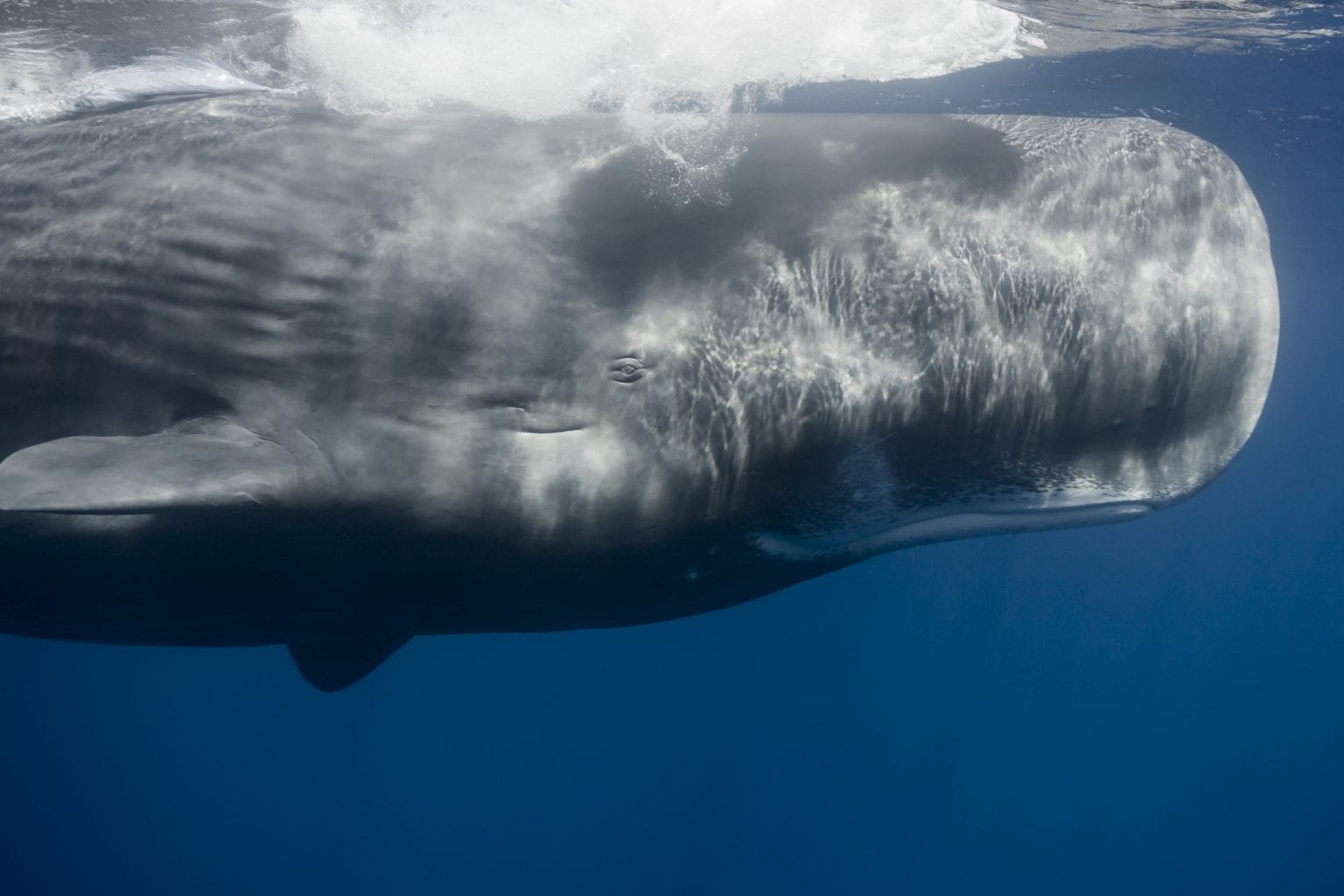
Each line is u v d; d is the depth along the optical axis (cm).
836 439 458
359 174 452
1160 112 1308
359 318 434
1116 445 471
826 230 455
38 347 446
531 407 436
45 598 472
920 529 500
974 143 475
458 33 589
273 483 413
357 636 553
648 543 464
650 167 458
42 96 573
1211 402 467
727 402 448
